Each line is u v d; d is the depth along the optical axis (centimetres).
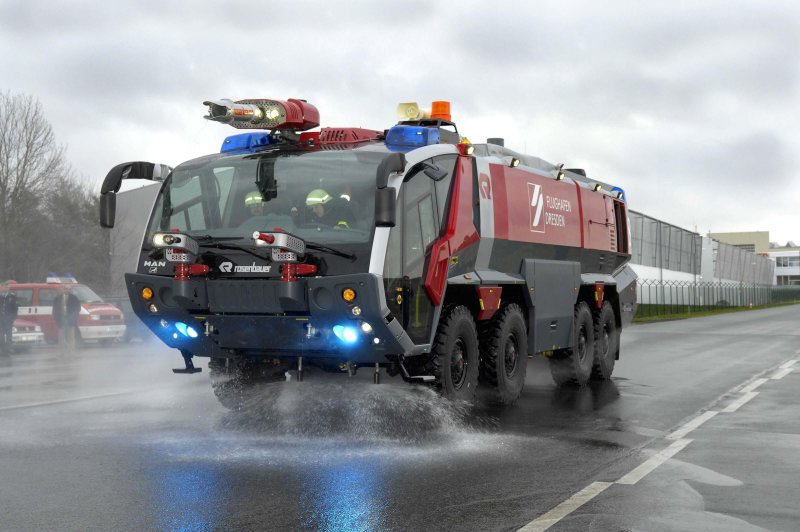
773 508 563
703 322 3884
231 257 807
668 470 679
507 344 1048
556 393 1183
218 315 828
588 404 1069
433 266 858
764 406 1052
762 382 1316
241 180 848
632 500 583
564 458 724
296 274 782
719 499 587
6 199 3847
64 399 1085
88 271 4031
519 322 1062
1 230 3834
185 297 823
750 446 784
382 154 825
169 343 900
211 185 859
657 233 5444
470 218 949
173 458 709
